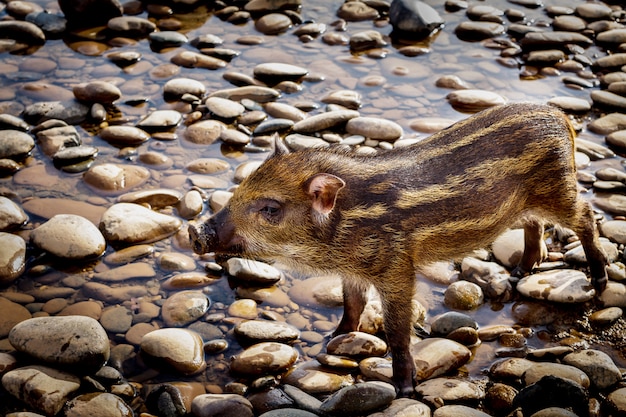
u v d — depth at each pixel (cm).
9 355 126
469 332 132
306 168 128
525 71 187
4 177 156
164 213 151
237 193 128
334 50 192
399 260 127
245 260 141
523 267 143
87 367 125
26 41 189
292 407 123
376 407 121
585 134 170
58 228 143
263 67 181
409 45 195
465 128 131
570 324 136
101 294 137
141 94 176
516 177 130
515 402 123
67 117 168
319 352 131
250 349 129
